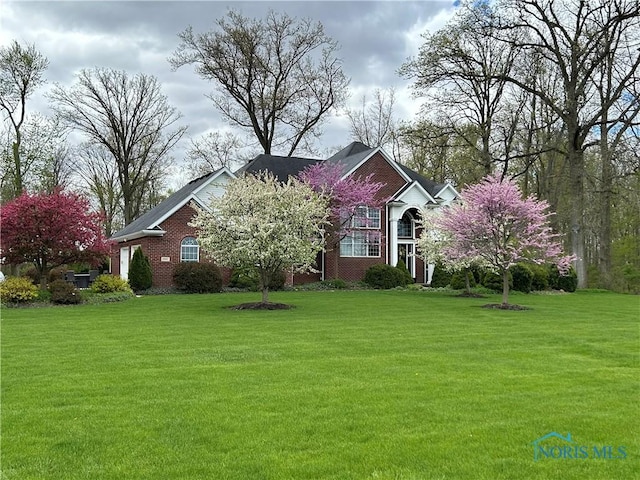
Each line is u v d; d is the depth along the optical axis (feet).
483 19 91.30
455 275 90.33
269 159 110.73
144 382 24.16
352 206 94.22
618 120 94.48
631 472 14.85
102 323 44.57
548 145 112.27
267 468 15.01
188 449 16.38
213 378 24.90
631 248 119.14
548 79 115.24
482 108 115.55
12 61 112.06
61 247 64.13
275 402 21.03
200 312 53.42
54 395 22.09
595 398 21.84
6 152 115.65
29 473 14.71
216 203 58.59
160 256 87.51
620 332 40.42
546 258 62.49
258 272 60.44
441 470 14.89
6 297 60.18
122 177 141.79
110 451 16.22
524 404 20.90
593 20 93.20
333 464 15.24
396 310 55.67
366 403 20.93
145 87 135.03
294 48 134.31
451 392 22.58
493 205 59.72
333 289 91.40
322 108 140.15
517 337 37.58
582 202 101.19
